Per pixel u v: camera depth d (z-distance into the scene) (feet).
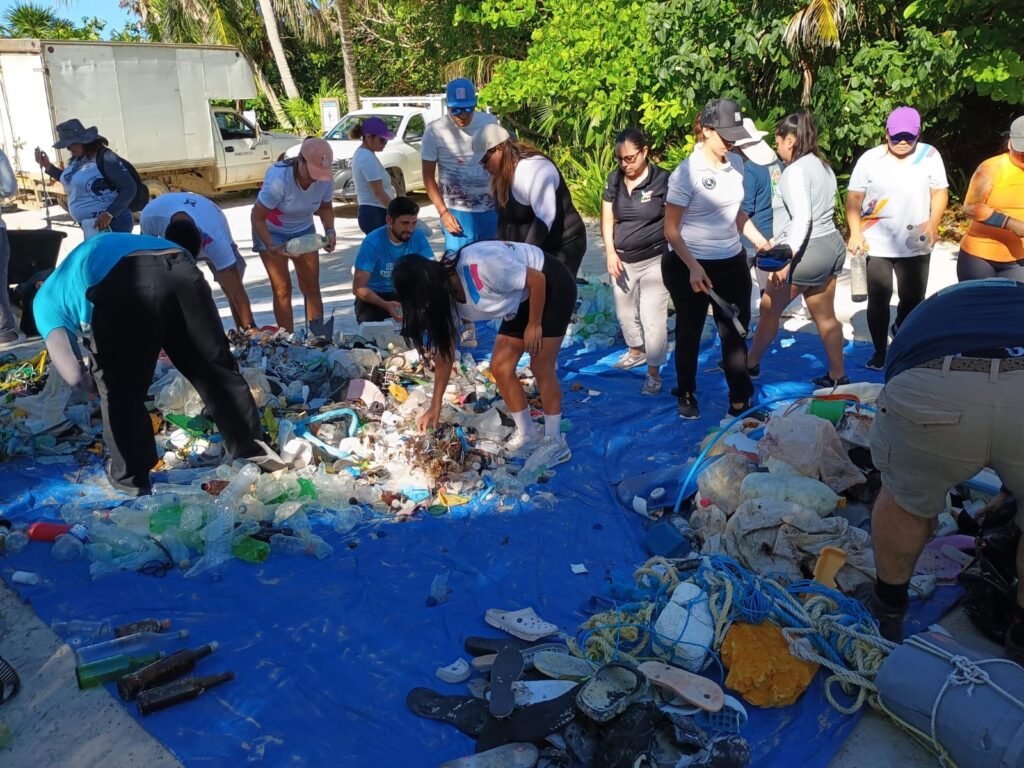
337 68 101.65
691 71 42.78
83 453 17.72
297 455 16.58
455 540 14.48
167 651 11.85
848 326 26.09
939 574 12.91
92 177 29.09
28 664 11.72
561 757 9.78
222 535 14.08
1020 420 9.67
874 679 10.58
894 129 19.35
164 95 56.80
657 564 13.01
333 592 13.07
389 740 10.30
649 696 10.20
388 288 22.66
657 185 19.52
